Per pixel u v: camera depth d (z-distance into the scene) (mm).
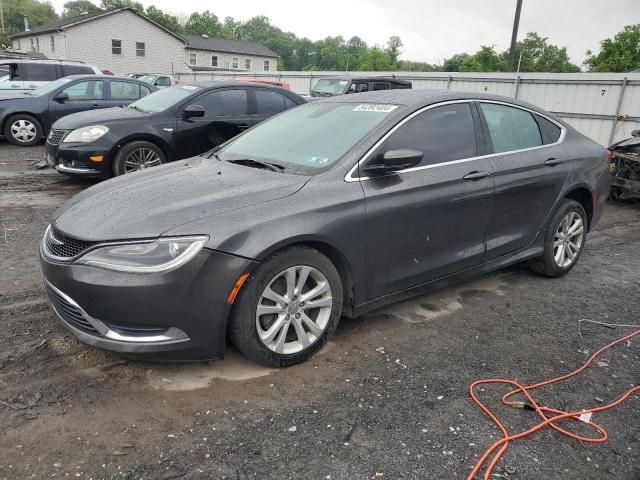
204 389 3076
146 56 44219
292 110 4660
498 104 4551
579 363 3580
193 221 2967
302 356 3367
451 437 2762
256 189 3309
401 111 3871
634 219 8086
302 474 2459
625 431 2887
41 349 3400
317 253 3289
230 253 2938
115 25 42188
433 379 3299
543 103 16984
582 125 15992
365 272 3574
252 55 60250
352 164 3539
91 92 12227
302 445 2652
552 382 3328
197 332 2957
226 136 8328
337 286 3434
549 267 5004
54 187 8023
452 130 4109
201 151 8227
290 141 4035
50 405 2863
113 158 7668
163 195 3312
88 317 2943
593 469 2586
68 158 7578
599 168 5246
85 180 8570
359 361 3469
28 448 2541
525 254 4719
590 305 4566
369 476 2465
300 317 3318
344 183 3463
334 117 4129
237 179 3529
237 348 3199
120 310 2857
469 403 3066
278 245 3070
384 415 2916
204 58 56812
